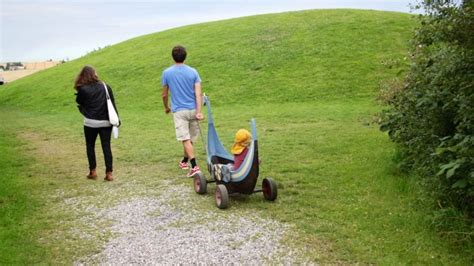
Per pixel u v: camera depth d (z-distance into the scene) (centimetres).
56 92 2459
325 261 500
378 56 2277
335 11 3062
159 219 634
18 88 2780
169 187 779
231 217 630
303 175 806
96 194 752
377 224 582
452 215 534
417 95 715
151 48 2952
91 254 531
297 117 1509
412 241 532
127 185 800
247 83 2170
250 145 665
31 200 715
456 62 600
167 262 508
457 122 631
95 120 800
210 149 744
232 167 675
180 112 789
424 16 661
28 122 1666
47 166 945
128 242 562
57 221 633
